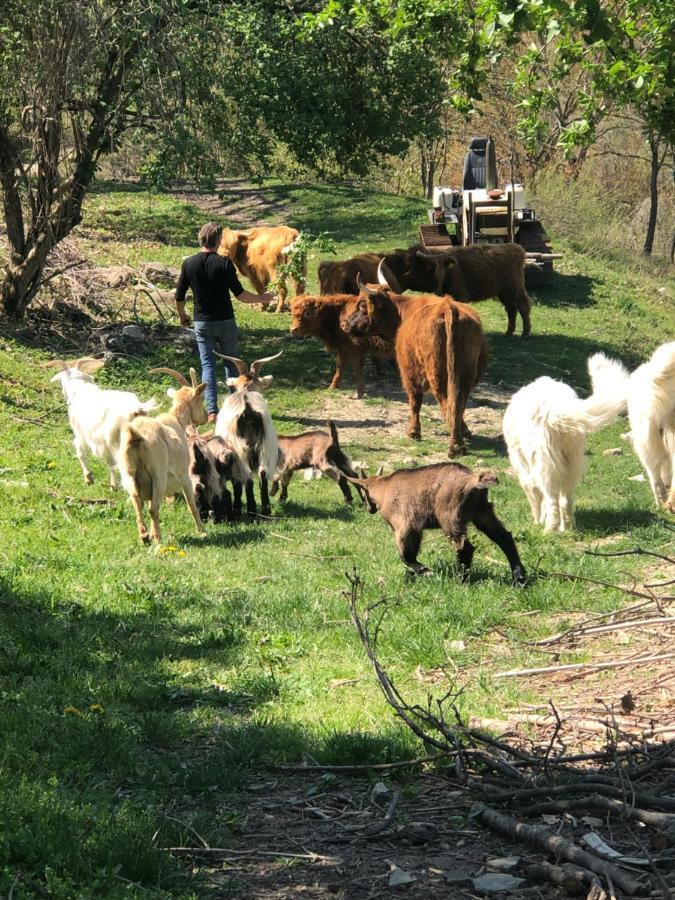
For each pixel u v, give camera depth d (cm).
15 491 1141
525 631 753
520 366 1959
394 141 2411
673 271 3353
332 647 739
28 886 374
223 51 1872
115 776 511
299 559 973
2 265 2000
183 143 1684
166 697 635
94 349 1766
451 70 2692
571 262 2938
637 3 1218
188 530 1092
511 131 4062
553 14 1044
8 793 447
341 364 1719
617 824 440
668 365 1072
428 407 1694
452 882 403
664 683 621
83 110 1730
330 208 3206
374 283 1919
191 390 1156
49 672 657
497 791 482
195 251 2611
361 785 513
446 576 861
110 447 1075
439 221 2636
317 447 1207
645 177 4547
